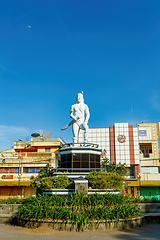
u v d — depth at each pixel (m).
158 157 70.69
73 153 24.38
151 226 17.48
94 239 13.20
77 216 15.51
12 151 53.22
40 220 15.84
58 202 17.27
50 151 51.72
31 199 18.86
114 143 62.97
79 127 26.56
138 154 61.41
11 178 44.19
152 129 73.44
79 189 19.09
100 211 16.16
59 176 21.44
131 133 63.12
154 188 47.75
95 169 24.16
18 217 17.80
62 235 14.13
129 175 60.03
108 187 20.80
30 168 44.84
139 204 22.08
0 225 17.69
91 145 25.81
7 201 22.39
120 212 16.44
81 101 27.00
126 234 14.52
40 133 58.81
